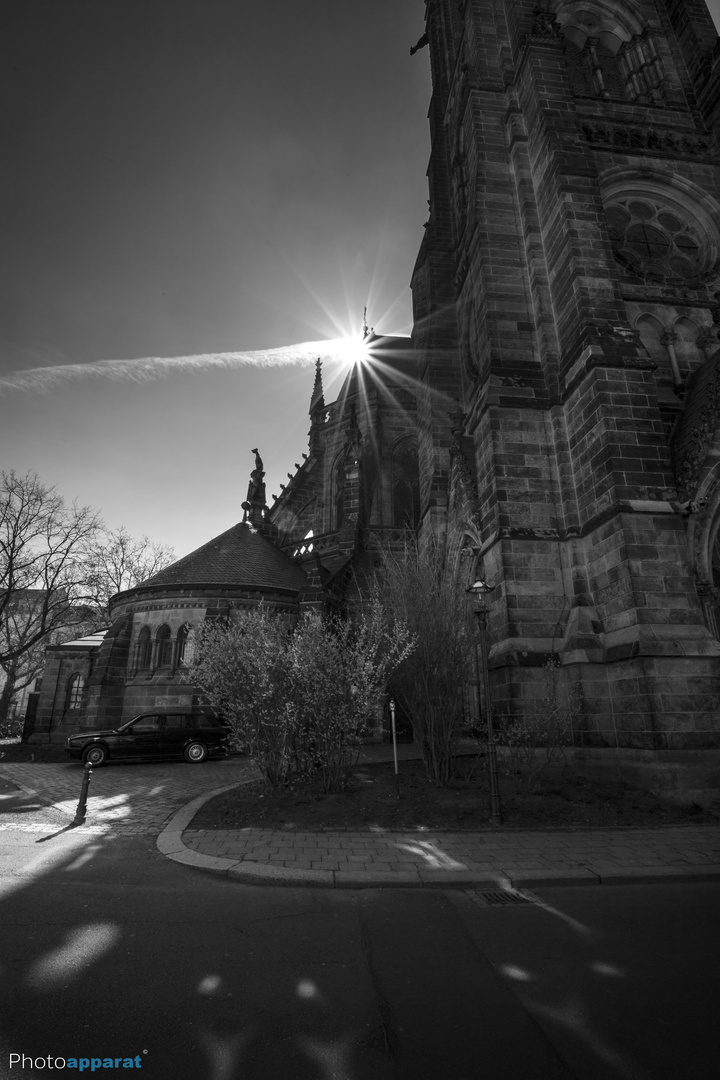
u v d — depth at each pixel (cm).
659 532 1443
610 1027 406
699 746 1253
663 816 1087
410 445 4038
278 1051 376
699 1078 348
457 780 1421
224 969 496
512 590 1638
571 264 1809
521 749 1426
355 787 1330
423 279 3322
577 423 1697
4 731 4175
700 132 2423
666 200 2312
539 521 1720
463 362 2642
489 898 694
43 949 532
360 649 1304
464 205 2814
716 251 2208
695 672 1301
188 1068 357
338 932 585
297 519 4328
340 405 4262
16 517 3631
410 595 1504
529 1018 419
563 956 528
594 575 1570
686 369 2017
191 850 873
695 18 2742
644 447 1534
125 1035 393
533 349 1945
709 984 471
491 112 2355
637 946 551
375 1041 389
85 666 3238
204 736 2133
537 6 2353
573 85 2852
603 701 1429
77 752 2017
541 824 1035
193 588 2838
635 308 2061
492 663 1658
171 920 611
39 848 913
